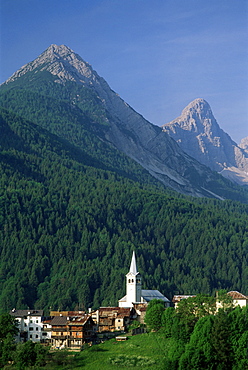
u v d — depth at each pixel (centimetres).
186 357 19475
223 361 19512
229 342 19825
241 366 19225
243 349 19500
